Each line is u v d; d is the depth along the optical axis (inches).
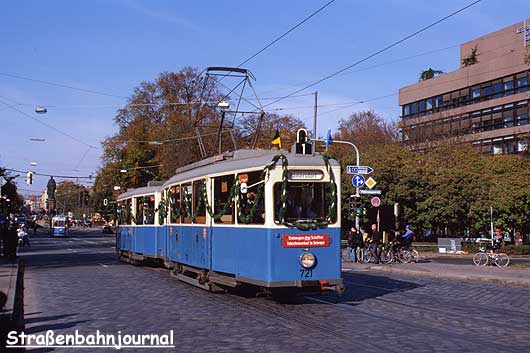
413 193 1611.7
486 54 2404.0
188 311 477.1
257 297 568.1
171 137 1926.7
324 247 489.7
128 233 1061.8
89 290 635.5
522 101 2102.6
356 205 1129.4
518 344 350.3
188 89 2081.7
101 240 2564.0
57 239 2679.6
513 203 1514.5
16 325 422.6
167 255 748.6
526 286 698.2
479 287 684.1
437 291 637.3
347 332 384.5
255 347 338.3
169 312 472.4
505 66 2182.6
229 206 537.3
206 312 471.2
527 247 1460.4
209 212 577.3
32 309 501.7
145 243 935.7
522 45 2207.2
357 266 1023.0
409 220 1644.9
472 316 457.4
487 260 1000.9
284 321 427.5
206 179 589.0
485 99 2277.3
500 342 355.9
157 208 880.9
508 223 1571.1
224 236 545.6
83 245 2050.9
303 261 478.6
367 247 1165.7
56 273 870.4
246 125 1978.3
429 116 2436.0
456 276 796.6
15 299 568.4
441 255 1449.3
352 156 1707.7
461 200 1565.0
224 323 419.8
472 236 1788.9
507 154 1913.1
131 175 2269.9
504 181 1565.0
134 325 415.2
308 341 354.9
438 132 2105.1
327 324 415.2
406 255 1129.4
